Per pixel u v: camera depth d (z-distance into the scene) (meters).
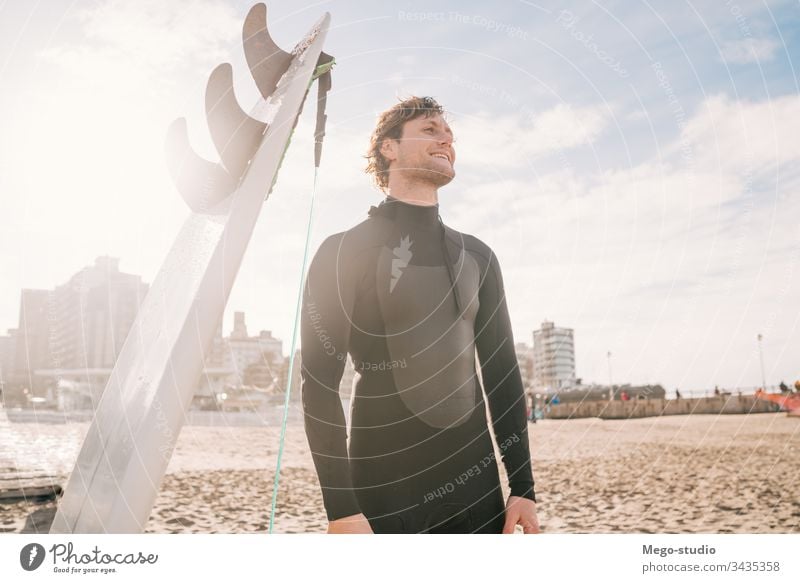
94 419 1.57
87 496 1.40
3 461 4.79
